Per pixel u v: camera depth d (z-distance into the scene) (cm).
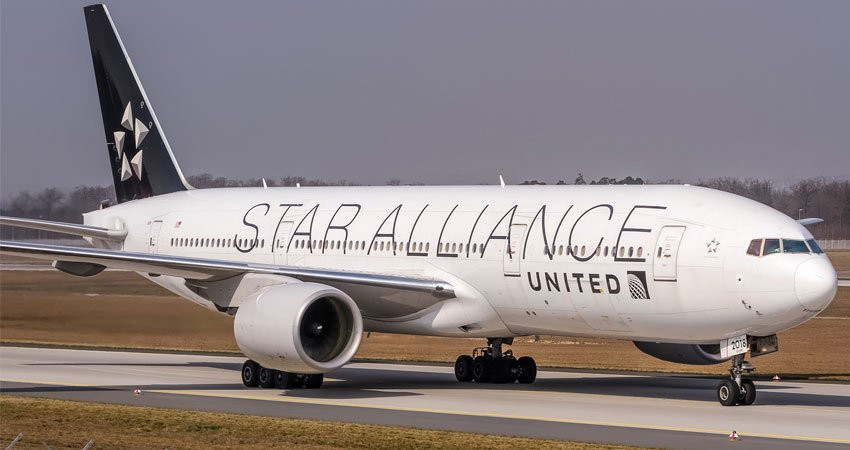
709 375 12825
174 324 16088
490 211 11162
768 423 8600
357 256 12094
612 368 13675
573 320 10506
